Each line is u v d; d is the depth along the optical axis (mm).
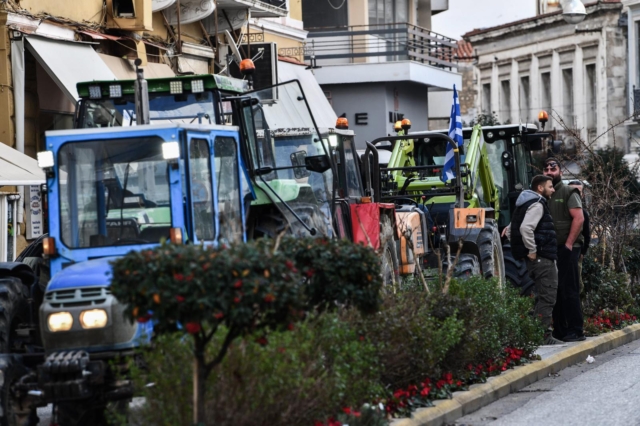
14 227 20516
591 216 21578
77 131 10859
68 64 21219
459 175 19422
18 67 20391
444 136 19859
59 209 10852
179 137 10773
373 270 9922
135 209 10781
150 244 10719
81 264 10508
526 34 68125
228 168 11602
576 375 14930
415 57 43875
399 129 21672
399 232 17281
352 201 16312
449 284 13617
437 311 12453
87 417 10422
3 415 10000
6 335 10875
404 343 11250
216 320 8055
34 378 10164
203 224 10930
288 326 8461
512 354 14398
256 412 8773
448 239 18656
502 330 14188
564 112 65438
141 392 8898
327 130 15102
